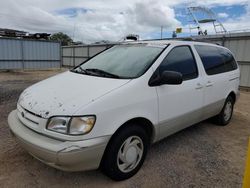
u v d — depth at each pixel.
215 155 3.53
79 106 2.35
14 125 2.73
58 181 2.73
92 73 3.26
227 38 12.76
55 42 20.70
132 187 2.66
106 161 2.58
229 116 5.05
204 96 3.88
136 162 2.88
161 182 2.77
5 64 17.97
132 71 3.06
